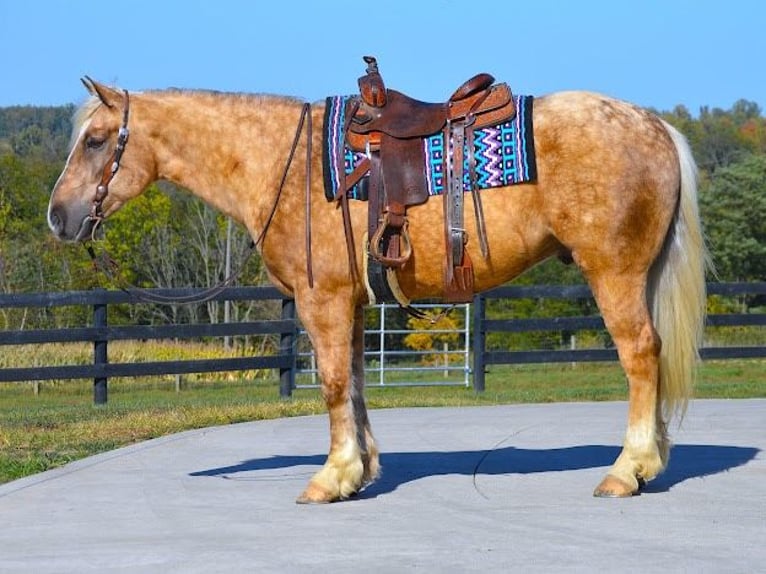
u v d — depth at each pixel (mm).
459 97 6605
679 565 4984
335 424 6699
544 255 6723
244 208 6945
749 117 67000
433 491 6930
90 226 7012
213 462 8227
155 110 6996
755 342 24844
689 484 6961
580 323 14961
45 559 5383
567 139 6375
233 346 25484
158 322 29000
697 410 11078
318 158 6680
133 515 6398
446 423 10438
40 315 26062
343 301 6652
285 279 6848
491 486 7062
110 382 20656
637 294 6473
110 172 6980
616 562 5066
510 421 10539
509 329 14836
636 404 6562
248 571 5082
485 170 6441
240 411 11398
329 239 6602
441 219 6504
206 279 28578
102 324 13195
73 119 7117
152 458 8406
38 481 7492
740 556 5133
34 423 10711
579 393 13758
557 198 6410
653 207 6445
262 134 6875
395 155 6531
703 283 6648
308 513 6355
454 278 6559
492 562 5125
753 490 6762
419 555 5297
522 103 6512
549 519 6031
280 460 8297
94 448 9078
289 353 14102
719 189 34344
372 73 6734
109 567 5203
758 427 9688
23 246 28297
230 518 6266
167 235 29734
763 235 34312
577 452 8477
